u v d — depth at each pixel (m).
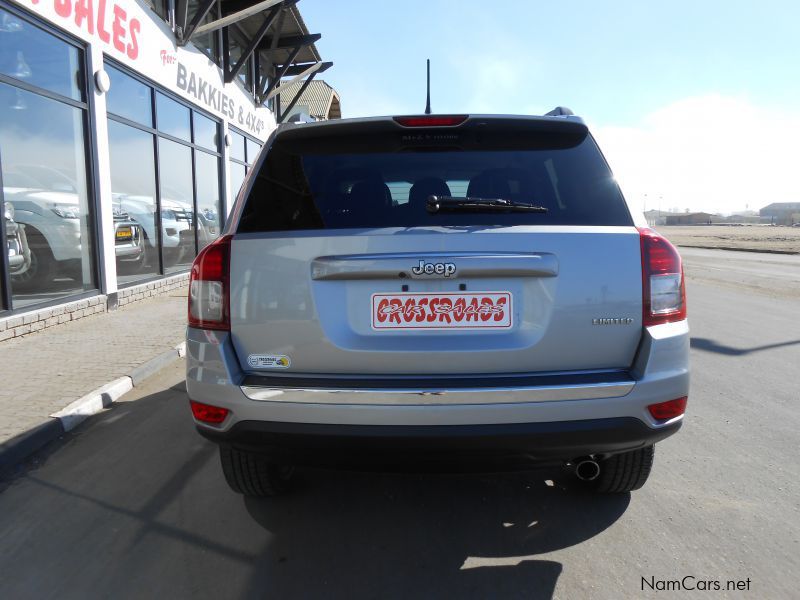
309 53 15.84
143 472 3.13
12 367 4.82
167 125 9.63
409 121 2.32
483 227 2.04
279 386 2.01
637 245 2.07
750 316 8.07
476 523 2.57
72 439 3.60
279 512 2.68
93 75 7.04
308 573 2.21
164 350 5.41
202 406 2.14
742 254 22.12
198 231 10.98
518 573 2.20
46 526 2.58
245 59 11.99
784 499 2.78
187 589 2.12
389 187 2.25
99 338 5.92
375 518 2.62
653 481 2.98
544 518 2.61
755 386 4.66
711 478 3.01
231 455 2.51
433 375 2.02
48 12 6.18
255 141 15.02
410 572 2.21
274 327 2.06
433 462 2.06
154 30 8.83
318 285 2.04
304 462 2.15
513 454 2.03
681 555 2.31
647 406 2.04
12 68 5.84
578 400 1.99
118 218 7.97
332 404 1.99
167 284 9.30
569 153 2.31
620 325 2.04
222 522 2.60
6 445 3.22
